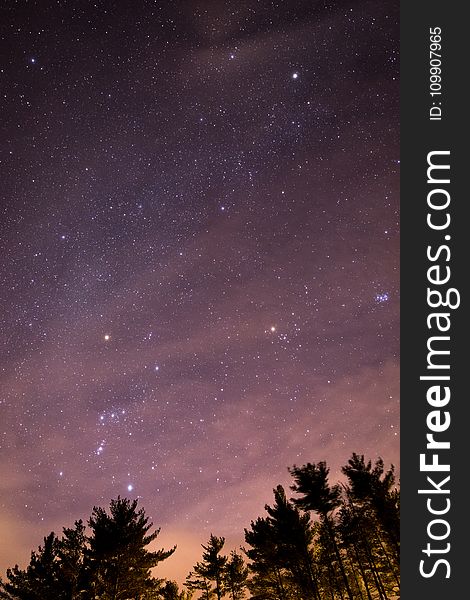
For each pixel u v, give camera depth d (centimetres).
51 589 1941
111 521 2052
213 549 2875
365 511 1884
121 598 2031
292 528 2033
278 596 2373
